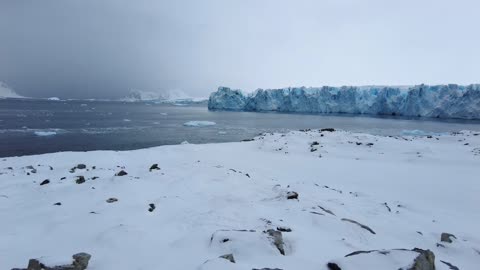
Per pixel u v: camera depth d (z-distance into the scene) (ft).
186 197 28.86
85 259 14.84
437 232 25.62
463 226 28.30
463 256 21.09
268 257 16.15
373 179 49.49
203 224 20.84
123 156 62.54
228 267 13.53
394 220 28.68
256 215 23.81
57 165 53.16
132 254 16.38
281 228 20.80
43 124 179.11
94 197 28.04
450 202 37.27
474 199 38.32
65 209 24.72
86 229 20.17
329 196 35.68
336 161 65.21
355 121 227.61
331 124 204.23
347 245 19.56
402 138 91.04
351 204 33.35
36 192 31.07
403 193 41.32
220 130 166.20
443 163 61.72
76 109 351.87
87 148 107.34
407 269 13.33
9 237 19.02
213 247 17.04
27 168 48.24
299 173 53.67
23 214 23.93
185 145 80.28
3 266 15.15
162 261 15.52
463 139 84.48
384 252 14.71
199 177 36.94
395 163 63.16
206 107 499.10
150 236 18.81
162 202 26.50
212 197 28.76
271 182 40.45
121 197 27.99
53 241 18.40
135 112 323.37
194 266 14.78
